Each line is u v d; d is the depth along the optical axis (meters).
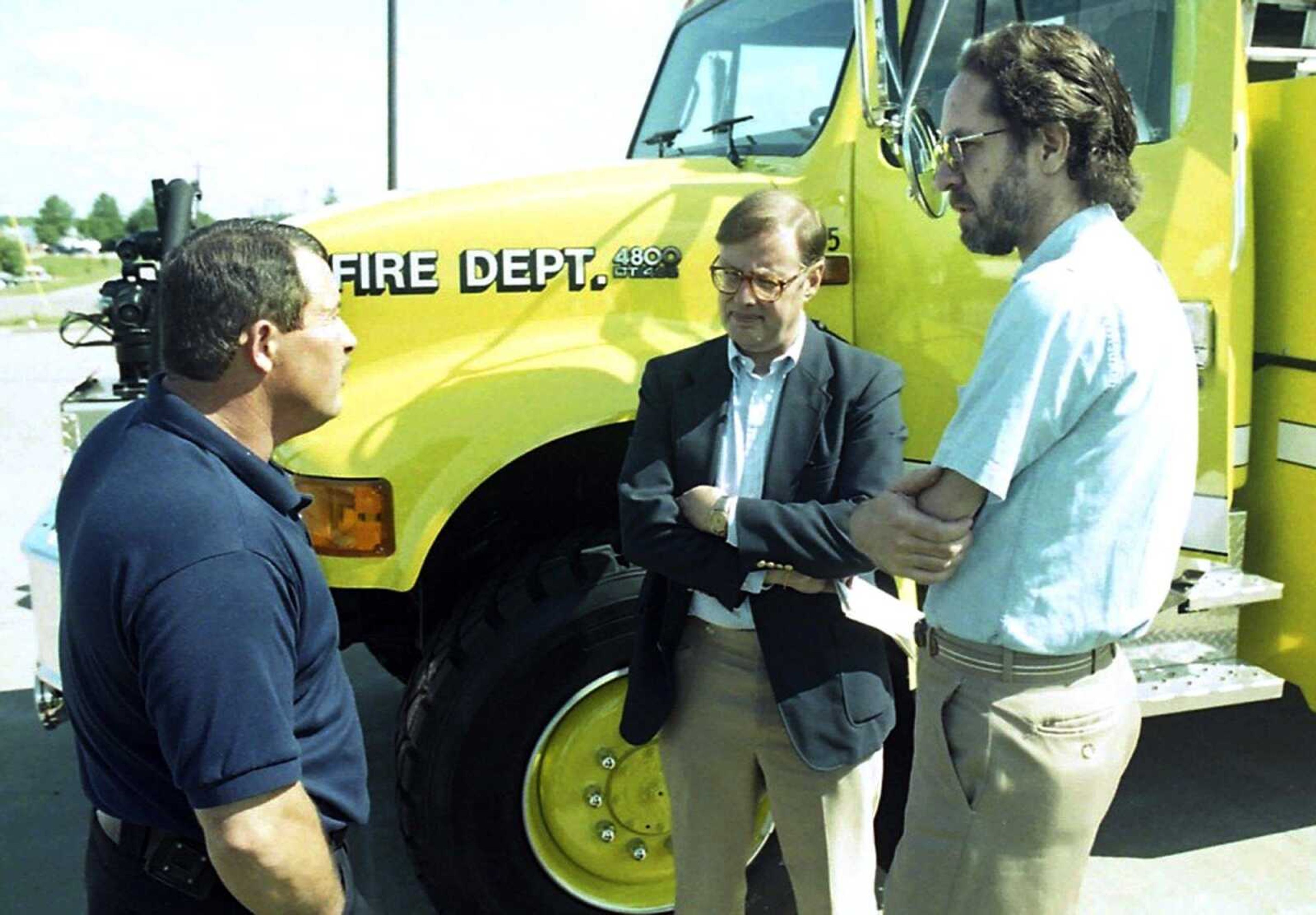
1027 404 1.63
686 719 2.34
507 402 2.81
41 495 8.09
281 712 1.51
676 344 2.96
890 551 1.76
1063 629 1.70
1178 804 3.77
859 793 2.29
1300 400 3.27
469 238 2.96
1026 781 1.75
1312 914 3.17
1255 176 3.32
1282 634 3.37
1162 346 1.67
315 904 1.55
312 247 1.70
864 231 3.13
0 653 5.17
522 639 2.67
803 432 2.23
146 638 1.46
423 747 2.70
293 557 1.60
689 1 4.18
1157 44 2.98
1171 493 1.72
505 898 2.77
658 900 2.88
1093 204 1.73
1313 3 3.68
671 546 2.19
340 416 2.85
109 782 1.61
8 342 18.95
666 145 3.99
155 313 3.45
